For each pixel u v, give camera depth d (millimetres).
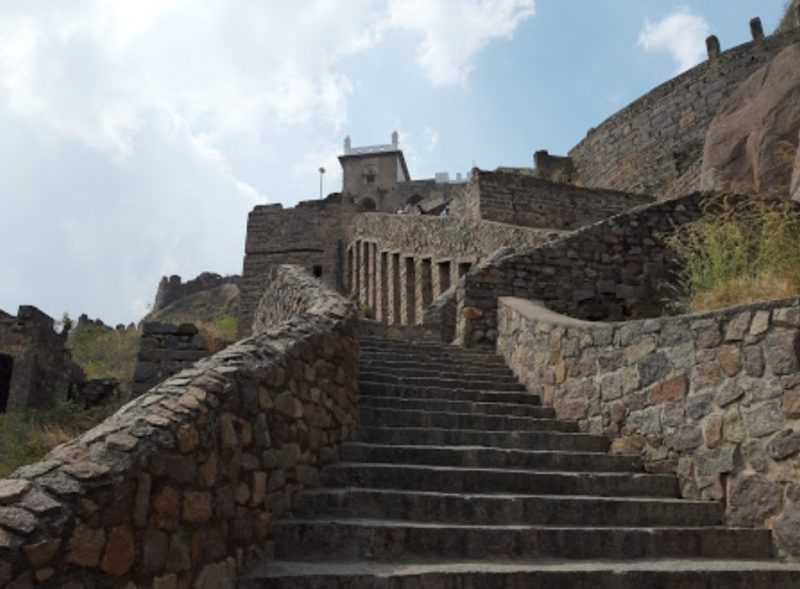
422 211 35219
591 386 6492
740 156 16609
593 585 3824
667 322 5715
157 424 3109
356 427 5914
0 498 2400
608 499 4797
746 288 6648
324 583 3543
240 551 3637
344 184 57375
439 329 12242
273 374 4379
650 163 25156
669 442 5469
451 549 4129
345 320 6125
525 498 4664
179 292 49219
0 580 2154
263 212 29109
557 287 9938
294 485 4480
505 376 8141
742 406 4906
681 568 4008
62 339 21453
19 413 15930
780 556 4418
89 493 2584
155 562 2883
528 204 18672
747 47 23453
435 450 5473
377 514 4477
